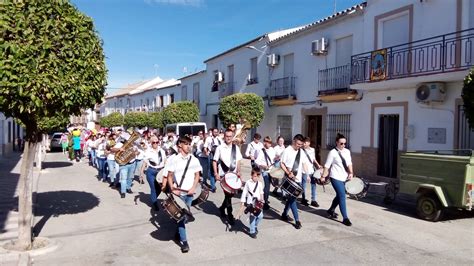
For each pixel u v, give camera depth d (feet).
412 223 26.32
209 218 27.61
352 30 49.85
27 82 18.13
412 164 28.19
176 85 123.44
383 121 45.50
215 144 39.27
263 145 35.45
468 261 19.11
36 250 20.30
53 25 19.44
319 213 29.17
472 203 24.99
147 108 155.02
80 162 72.18
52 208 31.12
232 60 83.56
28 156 20.84
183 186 21.75
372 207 31.40
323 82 54.70
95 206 31.91
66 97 19.79
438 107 38.34
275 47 67.10
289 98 61.00
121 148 36.14
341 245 21.56
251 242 22.15
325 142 54.08
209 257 19.74
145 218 27.94
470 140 35.78
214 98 93.81
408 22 41.88
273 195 36.01
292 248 21.07
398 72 41.96
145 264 18.79
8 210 29.55
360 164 48.26
